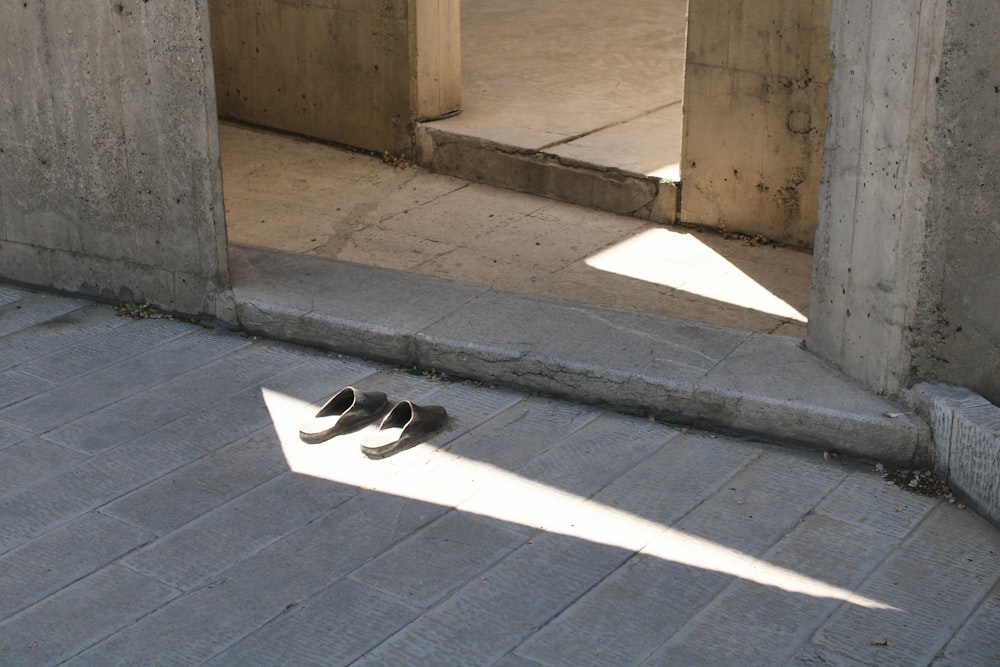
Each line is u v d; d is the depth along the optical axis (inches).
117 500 173.9
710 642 142.9
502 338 205.5
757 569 155.9
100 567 159.3
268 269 235.5
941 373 175.3
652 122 318.3
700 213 276.5
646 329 206.2
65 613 150.7
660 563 157.4
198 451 186.2
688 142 272.4
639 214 285.3
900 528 163.9
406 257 266.7
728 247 268.4
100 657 142.9
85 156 229.5
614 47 391.9
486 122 319.3
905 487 172.9
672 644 142.7
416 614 148.9
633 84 352.8
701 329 205.6
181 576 157.4
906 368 176.7
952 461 170.2
